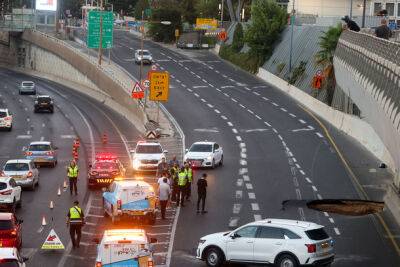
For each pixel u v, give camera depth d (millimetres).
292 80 179125
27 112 166750
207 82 193625
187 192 80250
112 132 139125
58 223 68688
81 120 155125
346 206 79375
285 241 52000
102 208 76062
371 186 90000
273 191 86062
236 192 85375
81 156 112938
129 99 161250
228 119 144125
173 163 95062
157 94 138750
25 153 104625
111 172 87250
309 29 194875
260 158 108562
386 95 66812
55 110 171000
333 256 53594
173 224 69062
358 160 107062
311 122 140125
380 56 72312
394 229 69250
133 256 45406
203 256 54250
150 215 68312
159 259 56188
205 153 100500
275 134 128500
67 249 58906
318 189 87438
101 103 186125
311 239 51719
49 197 81688
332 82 150500
